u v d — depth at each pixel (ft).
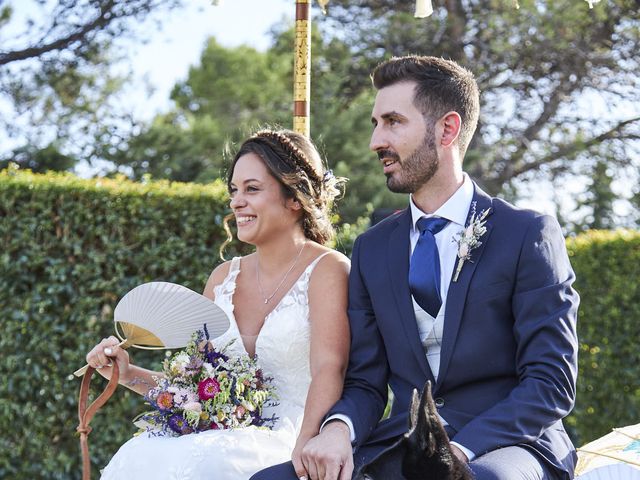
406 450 8.15
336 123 45.32
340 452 8.86
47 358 19.43
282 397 11.12
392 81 9.91
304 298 11.24
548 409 8.85
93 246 19.56
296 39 12.78
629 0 46.44
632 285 21.76
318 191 11.70
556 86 48.03
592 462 9.78
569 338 9.15
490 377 9.46
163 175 47.01
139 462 10.14
